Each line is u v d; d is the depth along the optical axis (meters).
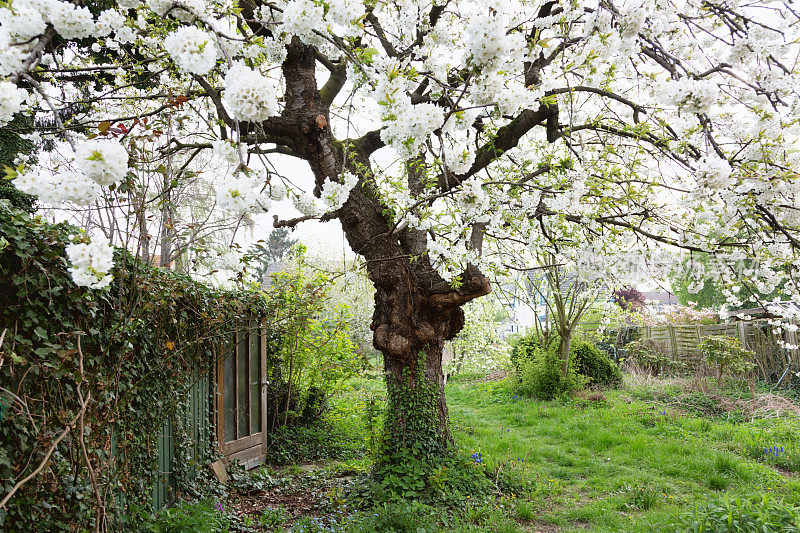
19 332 3.02
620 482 5.45
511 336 16.02
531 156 5.42
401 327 5.29
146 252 4.39
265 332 6.77
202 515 4.23
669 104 2.59
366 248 5.18
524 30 4.68
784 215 3.55
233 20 3.49
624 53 3.21
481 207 3.44
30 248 2.97
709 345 10.97
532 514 4.61
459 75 3.21
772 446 6.32
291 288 7.14
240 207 1.88
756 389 9.95
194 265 3.64
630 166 4.44
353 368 8.27
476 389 12.89
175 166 8.17
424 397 5.30
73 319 3.37
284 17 2.25
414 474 4.95
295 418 7.81
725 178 2.47
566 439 7.42
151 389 4.37
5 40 1.77
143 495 4.23
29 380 3.04
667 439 7.02
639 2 2.83
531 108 3.59
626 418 8.27
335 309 8.85
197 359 5.32
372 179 4.84
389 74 2.43
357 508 4.71
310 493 5.50
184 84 4.66
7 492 2.77
